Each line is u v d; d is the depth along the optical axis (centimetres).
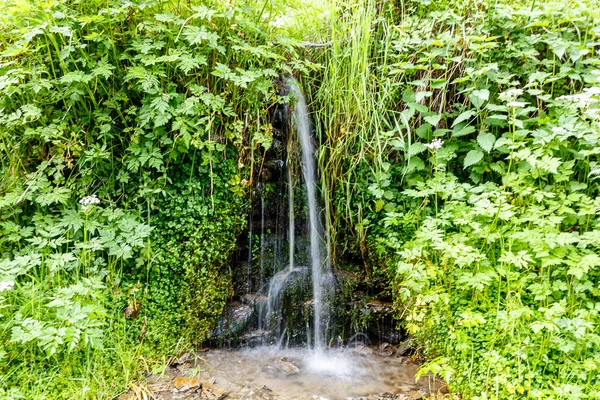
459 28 337
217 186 305
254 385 261
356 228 332
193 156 298
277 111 358
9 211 281
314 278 340
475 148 310
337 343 323
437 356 269
